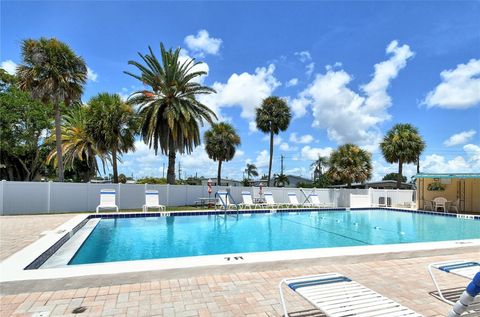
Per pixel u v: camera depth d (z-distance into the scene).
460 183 20.02
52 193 16.08
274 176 62.50
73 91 18.55
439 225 13.88
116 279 4.64
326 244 9.53
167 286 4.59
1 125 24.20
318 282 3.40
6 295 4.20
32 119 25.47
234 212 17.08
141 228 12.05
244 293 4.32
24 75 17.59
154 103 20.95
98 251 8.28
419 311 3.81
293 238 10.47
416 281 4.96
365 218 16.34
